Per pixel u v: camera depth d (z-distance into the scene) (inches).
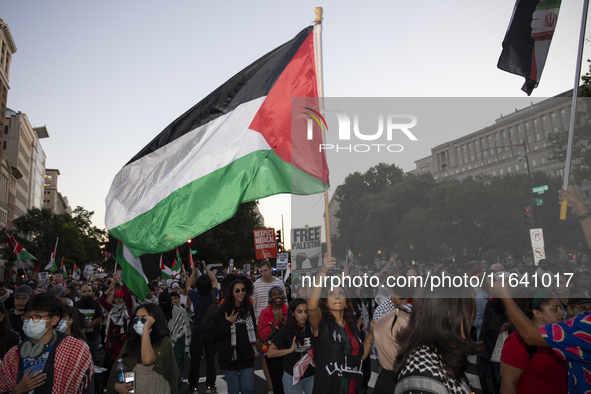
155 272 236.7
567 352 103.7
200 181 221.1
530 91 168.9
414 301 94.8
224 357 253.6
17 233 2630.4
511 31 168.1
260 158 222.1
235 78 232.8
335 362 161.2
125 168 227.5
